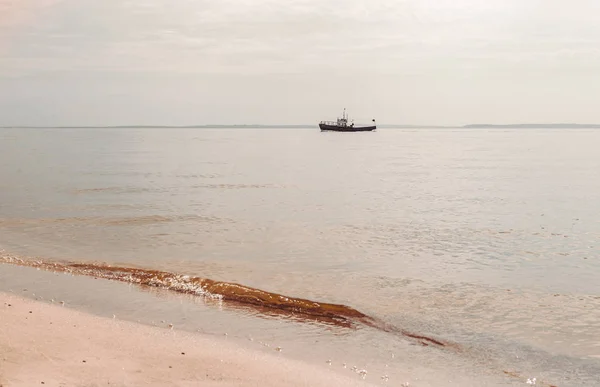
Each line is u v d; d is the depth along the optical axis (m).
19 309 14.47
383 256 23.55
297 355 12.23
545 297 17.52
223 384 10.07
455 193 49.66
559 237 28.16
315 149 161.25
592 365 12.09
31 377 9.77
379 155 127.88
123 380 9.98
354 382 10.63
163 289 17.81
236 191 49.78
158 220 32.59
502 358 12.48
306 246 25.50
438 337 13.76
